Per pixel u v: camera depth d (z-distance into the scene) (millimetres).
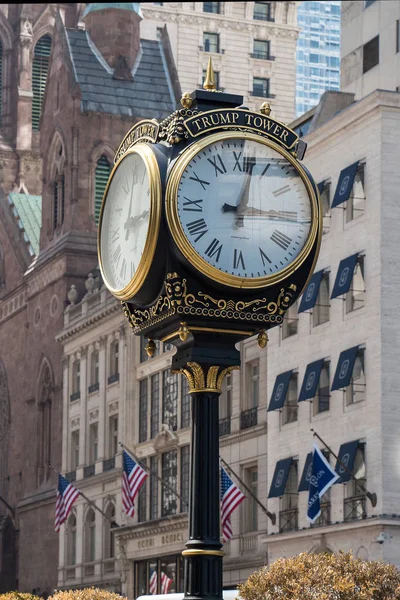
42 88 192250
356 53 107438
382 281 81375
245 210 13164
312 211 13391
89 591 22297
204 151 13211
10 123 190375
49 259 143625
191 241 12984
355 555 80438
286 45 184625
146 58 152625
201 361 13227
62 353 138625
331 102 99250
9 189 187875
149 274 13102
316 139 90062
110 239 14250
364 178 84375
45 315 145000
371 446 80625
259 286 13078
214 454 13180
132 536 112562
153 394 114312
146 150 13289
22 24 191875
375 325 81438
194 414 13297
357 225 84625
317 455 75625
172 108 150250
